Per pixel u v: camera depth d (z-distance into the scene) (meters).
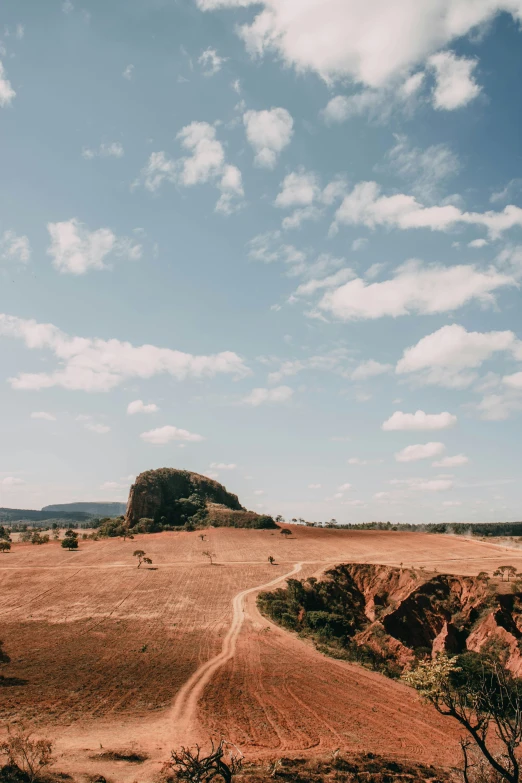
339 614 77.94
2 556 115.75
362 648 65.38
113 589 84.00
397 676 52.56
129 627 62.69
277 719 37.66
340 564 96.00
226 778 21.34
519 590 74.38
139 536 151.25
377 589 85.62
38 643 54.03
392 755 32.81
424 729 38.38
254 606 75.38
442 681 21.64
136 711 37.28
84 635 58.09
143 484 187.25
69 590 82.81
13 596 77.81
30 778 24.67
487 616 70.62
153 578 92.75
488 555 108.56
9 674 43.34
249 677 46.97
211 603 76.44
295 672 49.56
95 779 25.55
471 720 40.62
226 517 174.00
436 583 80.31
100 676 44.34
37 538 140.38
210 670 48.25
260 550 123.38
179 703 39.41
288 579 87.00
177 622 66.00
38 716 34.78
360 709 41.47
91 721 34.75
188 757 21.66
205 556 116.38
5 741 29.83
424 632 72.69
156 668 47.78
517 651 61.00
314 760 30.38
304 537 142.50
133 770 27.38
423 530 196.12
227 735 34.00
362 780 28.14
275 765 28.70
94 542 140.12
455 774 29.89
